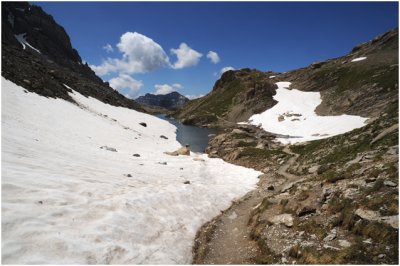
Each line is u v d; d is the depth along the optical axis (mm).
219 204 22094
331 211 14609
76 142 35312
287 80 131750
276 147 51531
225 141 60312
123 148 43781
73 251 10070
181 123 124438
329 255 10914
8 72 55688
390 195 12938
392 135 24219
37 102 48875
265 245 13820
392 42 109875
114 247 11273
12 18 161000
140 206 15906
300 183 22266
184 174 30203
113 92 141500
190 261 13227
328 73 108062
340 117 71000
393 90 70312
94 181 17906
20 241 9492
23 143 21672
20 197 12102
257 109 102062
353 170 19328
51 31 188000
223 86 175625
